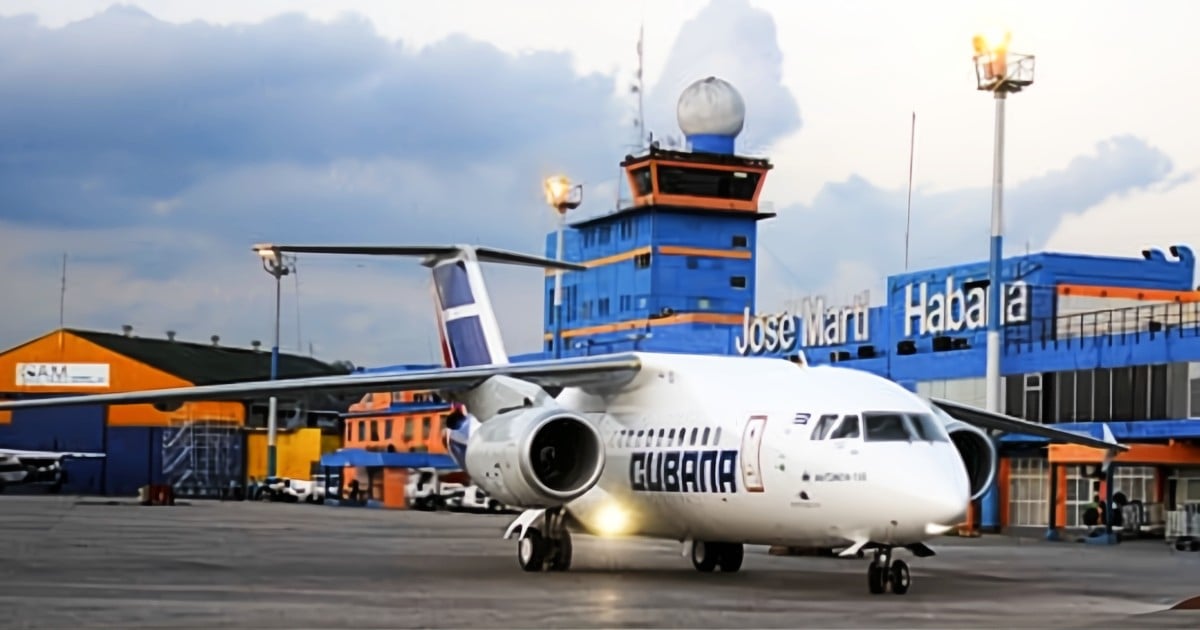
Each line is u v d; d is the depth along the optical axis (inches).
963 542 1738.4
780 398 968.9
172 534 1700.3
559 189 2620.6
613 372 1075.3
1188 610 842.8
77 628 706.2
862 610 820.0
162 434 4089.6
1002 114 1894.7
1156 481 1881.2
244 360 4938.5
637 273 3036.4
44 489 4025.6
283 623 732.7
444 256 1295.5
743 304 3043.8
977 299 2078.0
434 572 1093.1
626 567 1164.5
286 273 3531.0
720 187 3026.6
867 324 2279.8
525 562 1101.1
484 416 1141.7
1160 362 1831.9
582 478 1042.1
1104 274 2112.5
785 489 931.3
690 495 1012.5
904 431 903.7
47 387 4101.9
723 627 727.7
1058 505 1947.6
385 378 1080.8
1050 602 893.2
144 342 4594.0
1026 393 2017.7
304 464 4052.7
